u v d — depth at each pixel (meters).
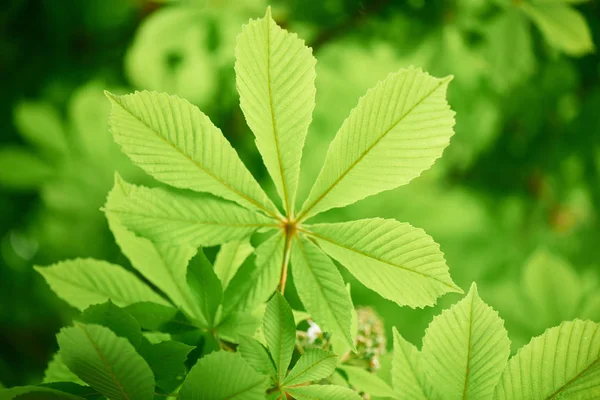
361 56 1.72
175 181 0.93
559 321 1.19
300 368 0.92
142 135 0.92
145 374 0.89
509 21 1.37
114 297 0.98
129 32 2.04
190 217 0.93
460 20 1.49
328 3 1.66
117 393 0.89
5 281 1.90
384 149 0.92
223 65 1.76
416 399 0.94
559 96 1.82
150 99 0.92
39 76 2.04
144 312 0.94
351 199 0.94
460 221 1.94
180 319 0.94
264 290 0.95
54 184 1.74
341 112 1.84
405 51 1.60
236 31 1.68
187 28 1.65
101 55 2.05
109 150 1.74
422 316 1.75
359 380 0.98
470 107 1.83
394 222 0.93
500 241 1.96
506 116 1.88
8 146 1.90
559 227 1.96
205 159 0.93
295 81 0.92
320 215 1.83
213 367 0.89
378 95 0.92
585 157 1.83
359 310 1.05
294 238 0.95
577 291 1.20
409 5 1.58
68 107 1.97
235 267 0.98
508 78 1.43
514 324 1.45
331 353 0.92
